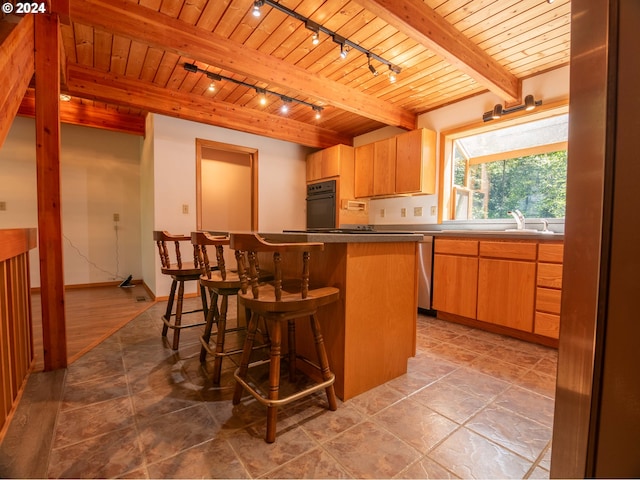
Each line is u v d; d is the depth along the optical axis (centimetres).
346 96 318
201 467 109
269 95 345
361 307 160
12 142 388
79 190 440
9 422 132
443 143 364
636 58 51
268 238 164
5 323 132
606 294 56
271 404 122
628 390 53
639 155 51
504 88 278
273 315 130
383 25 223
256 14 192
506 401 155
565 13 209
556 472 64
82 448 117
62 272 185
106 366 189
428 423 137
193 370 185
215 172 479
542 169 311
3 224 384
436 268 301
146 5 206
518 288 241
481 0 197
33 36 173
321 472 108
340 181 432
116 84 297
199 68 282
